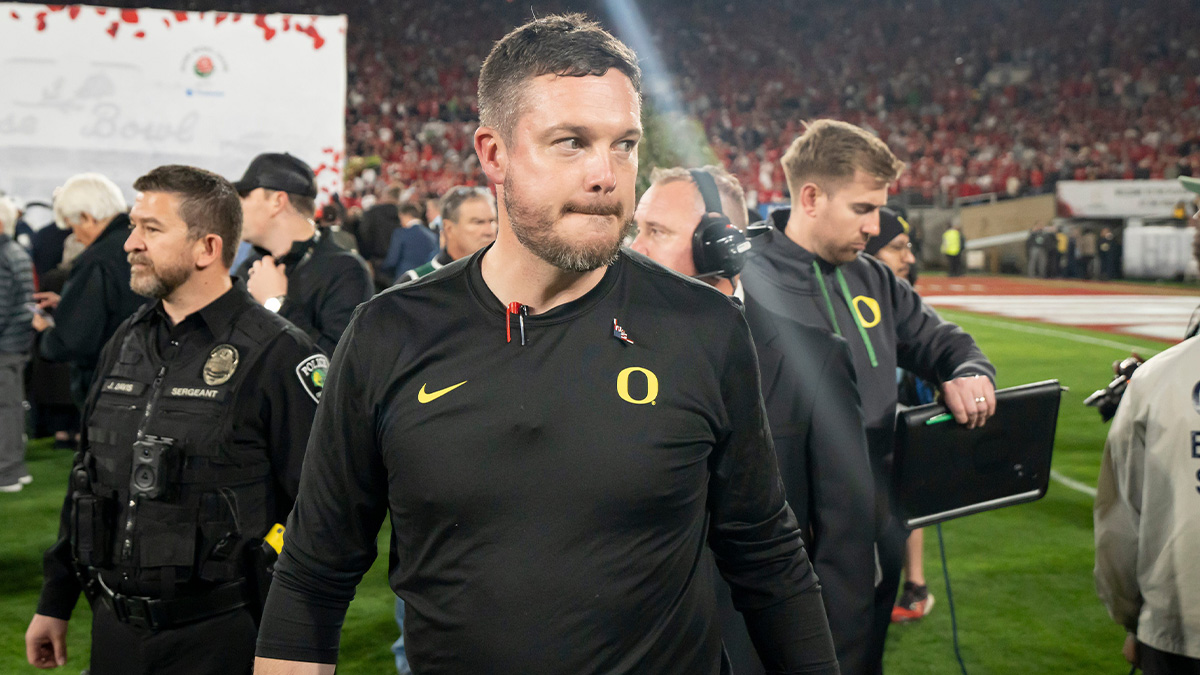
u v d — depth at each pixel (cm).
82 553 205
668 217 199
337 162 518
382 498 135
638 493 122
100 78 506
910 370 269
